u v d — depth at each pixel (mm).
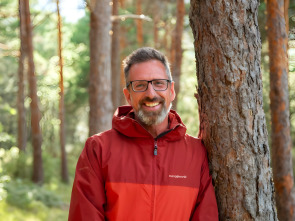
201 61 2145
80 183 2078
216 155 2143
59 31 8891
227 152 2100
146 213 2020
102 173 2084
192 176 2104
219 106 2094
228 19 2025
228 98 2068
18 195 9492
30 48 12250
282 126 4184
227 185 2121
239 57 2037
